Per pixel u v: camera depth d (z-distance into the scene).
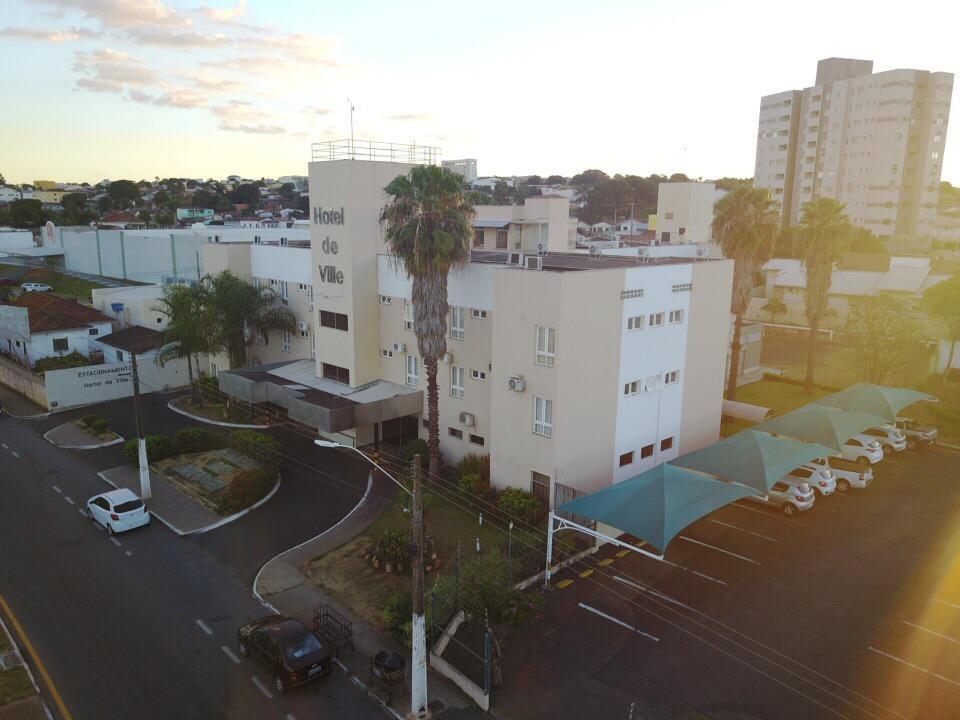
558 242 60.22
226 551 26.48
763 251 42.72
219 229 88.31
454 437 34.19
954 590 23.22
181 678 18.98
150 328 54.97
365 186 35.16
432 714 17.52
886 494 31.66
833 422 33.25
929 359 54.19
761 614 21.81
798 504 29.06
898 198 109.12
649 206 175.25
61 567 25.22
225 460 35.00
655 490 23.58
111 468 35.09
